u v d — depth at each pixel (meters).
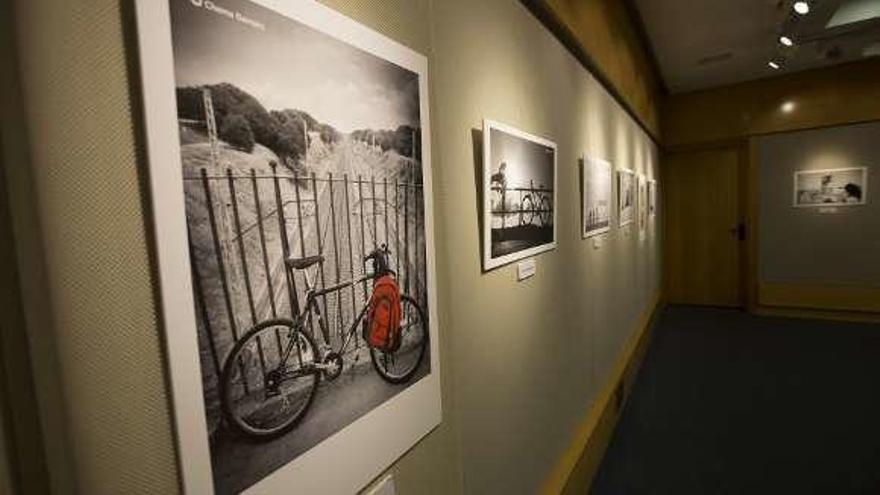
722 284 7.11
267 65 0.68
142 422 0.54
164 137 0.55
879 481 2.58
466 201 1.49
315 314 0.76
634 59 4.61
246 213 0.65
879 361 4.52
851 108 5.85
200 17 0.59
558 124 2.40
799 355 4.82
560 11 2.21
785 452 2.95
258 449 0.67
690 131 7.00
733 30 4.65
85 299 0.50
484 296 1.59
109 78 0.52
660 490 2.62
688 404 3.76
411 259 1.01
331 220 0.79
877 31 4.21
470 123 1.52
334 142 0.80
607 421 3.15
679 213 7.36
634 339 4.51
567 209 2.53
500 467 1.70
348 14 0.85
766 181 6.48
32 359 0.46
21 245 0.46
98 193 0.51
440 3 1.35
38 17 0.47
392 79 0.95
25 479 0.45
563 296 2.44
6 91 0.45
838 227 6.05
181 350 0.57
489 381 1.63
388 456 0.94
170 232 0.56
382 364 0.92
